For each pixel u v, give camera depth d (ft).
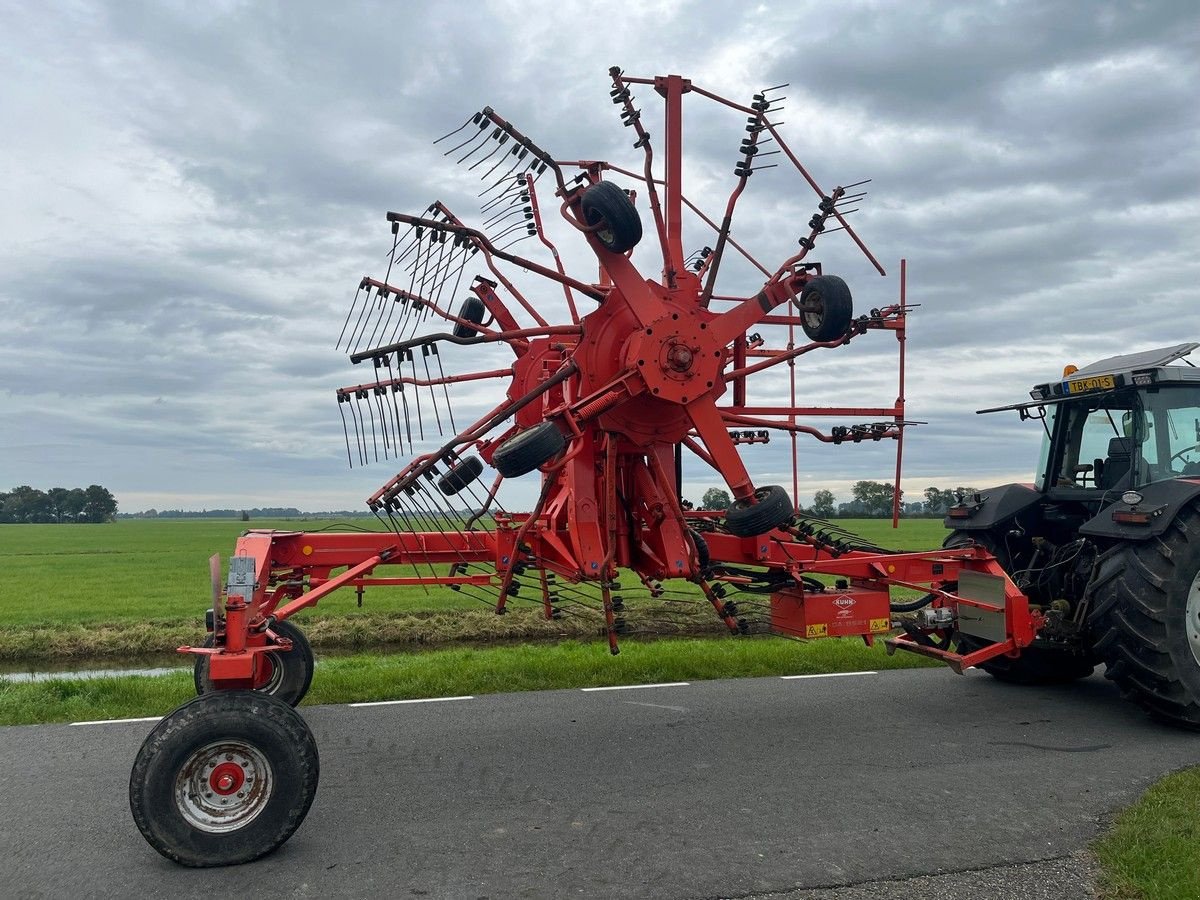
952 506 26.16
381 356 18.56
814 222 18.66
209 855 12.25
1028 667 23.94
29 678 27.84
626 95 18.04
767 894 11.35
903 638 22.88
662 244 18.65
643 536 19.42
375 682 23.77
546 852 12.71
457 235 17.04
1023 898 11.20
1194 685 18.95
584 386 17.90
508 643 36.50
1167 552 19.03
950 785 15.70
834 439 19.67
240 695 12.85
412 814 14.30
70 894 11.52
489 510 21.17
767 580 20.84
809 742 18.58
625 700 22.40
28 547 126.82
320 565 20.29
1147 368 20.85
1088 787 15.56
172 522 379.55
